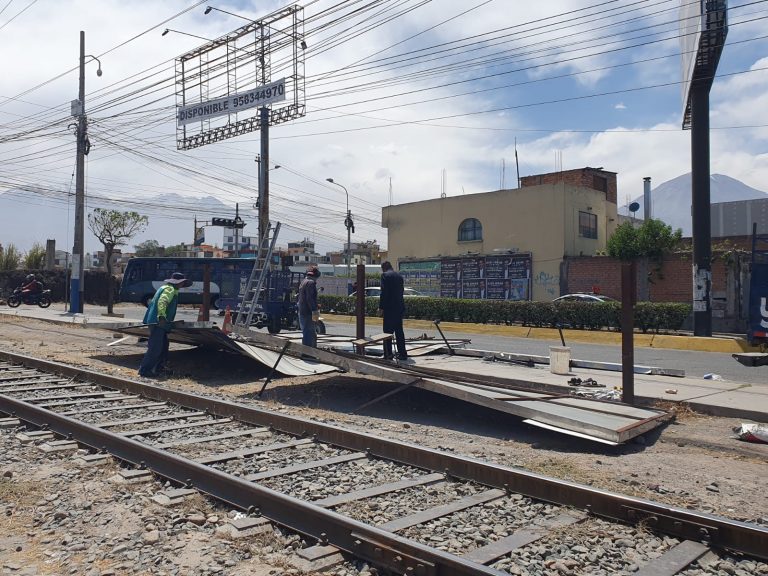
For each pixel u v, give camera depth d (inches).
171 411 369.4
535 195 1400.1
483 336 941.2
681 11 884.6
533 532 184.9
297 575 159.5
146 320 510.9
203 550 173.0
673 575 159.8
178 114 1350.9
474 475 233.1
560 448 301.7
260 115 1197.7
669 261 1151.0
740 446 299.0
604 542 179.5
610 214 1624.0
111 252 2012.8
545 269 1369.3
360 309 505.4
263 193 1176.2
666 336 797.9
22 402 334.6
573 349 765.9
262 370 550.0
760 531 169.8
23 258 2034.9
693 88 799.1
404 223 1633.9
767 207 1353.3
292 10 1120.2
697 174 803.4
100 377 455.5
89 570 162.4
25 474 243.6
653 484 237.1
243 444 288.0
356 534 171.2
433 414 382.6
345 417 367.9
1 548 176.7
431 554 154.3
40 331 938.1
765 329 506.9
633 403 365.7
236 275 1561.3
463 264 1466.5
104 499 213.8
